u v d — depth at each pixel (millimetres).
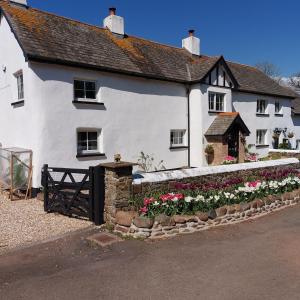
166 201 7402
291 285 4781
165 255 5930
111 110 13094
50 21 13266
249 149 20125
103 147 12812
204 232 7230
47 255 5938
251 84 21031
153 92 14875
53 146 11273
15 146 12406
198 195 7855
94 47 13516
